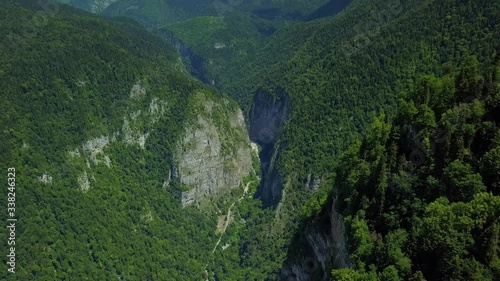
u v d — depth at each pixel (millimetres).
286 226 177125
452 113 76250
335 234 89188
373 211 77562
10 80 164125
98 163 179875
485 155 68250
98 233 156000
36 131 158500
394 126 87875
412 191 75062
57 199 149875
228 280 176875
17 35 192375
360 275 67750
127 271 158500
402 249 68062
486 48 152375
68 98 178375
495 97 74688
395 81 178500
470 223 62094
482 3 169750
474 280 58062
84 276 143000
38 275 131625
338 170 101938
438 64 169500
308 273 102062
